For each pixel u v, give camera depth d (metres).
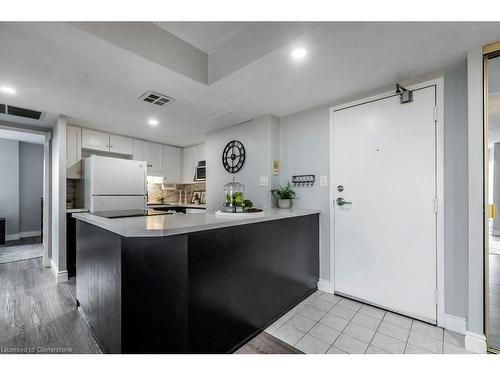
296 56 1.68
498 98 1.61
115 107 2.66
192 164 4.71
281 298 2.07
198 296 1.40
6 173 5.19
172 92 2.24
